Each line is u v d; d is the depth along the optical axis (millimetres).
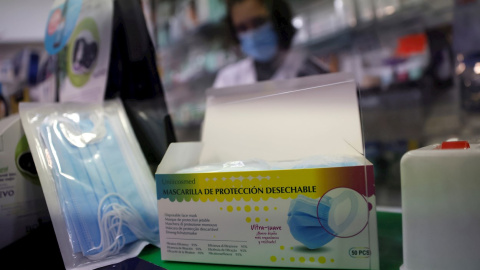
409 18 1514
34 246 551
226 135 609
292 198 426
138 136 660
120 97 665
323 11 1722
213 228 458
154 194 583
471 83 1371
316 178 418
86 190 522
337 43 1698
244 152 579
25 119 541
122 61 682
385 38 1593
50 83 840
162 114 727
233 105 636
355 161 434
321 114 557
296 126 567
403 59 1547
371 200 406
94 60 686
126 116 647
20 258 519
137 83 696
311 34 1753
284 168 436
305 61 1692
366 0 1618
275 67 1775
